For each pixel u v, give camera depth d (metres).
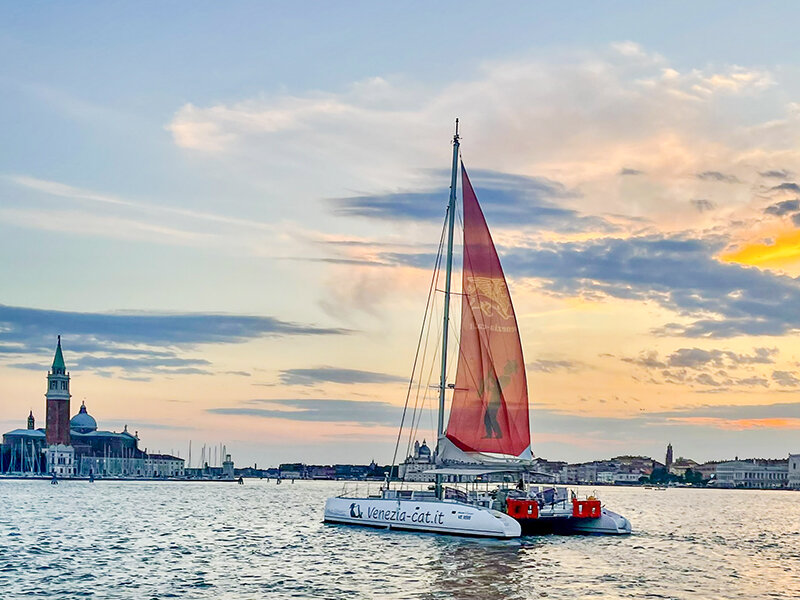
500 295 72.06
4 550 66.75
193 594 47.03
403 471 75.56
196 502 166.00
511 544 65.00
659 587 49.56
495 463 70.31
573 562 57.69
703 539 80.75
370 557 58.88
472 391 70.94
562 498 73.94
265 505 152.50
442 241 73.44
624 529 76.06
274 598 45.72
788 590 49.88
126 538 77.44
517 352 71.69
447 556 59.09
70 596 46.59
